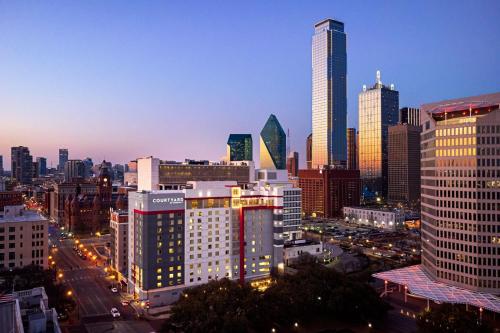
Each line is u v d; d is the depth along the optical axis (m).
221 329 122.12
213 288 147.00
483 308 153.00
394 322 152.75
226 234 194.25
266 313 137.00
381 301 150.75
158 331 144.12
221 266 192.38
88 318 157.38
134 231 184.00
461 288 173.75
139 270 177.75
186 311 130.00
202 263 186.88
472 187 175.62
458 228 178.25
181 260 181.25
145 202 172.88
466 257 174.75
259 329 140.50
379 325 149.62
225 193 194.25
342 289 147.38
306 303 144.25
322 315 157.62
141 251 175.62
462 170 179.12
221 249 192.50
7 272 177.75
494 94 185.25
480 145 175.00
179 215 181.12
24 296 112.62
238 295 142.25
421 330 126.19
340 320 154.50
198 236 185.88
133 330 146.00
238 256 197.62
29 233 197.50
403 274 193.12
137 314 161.75
